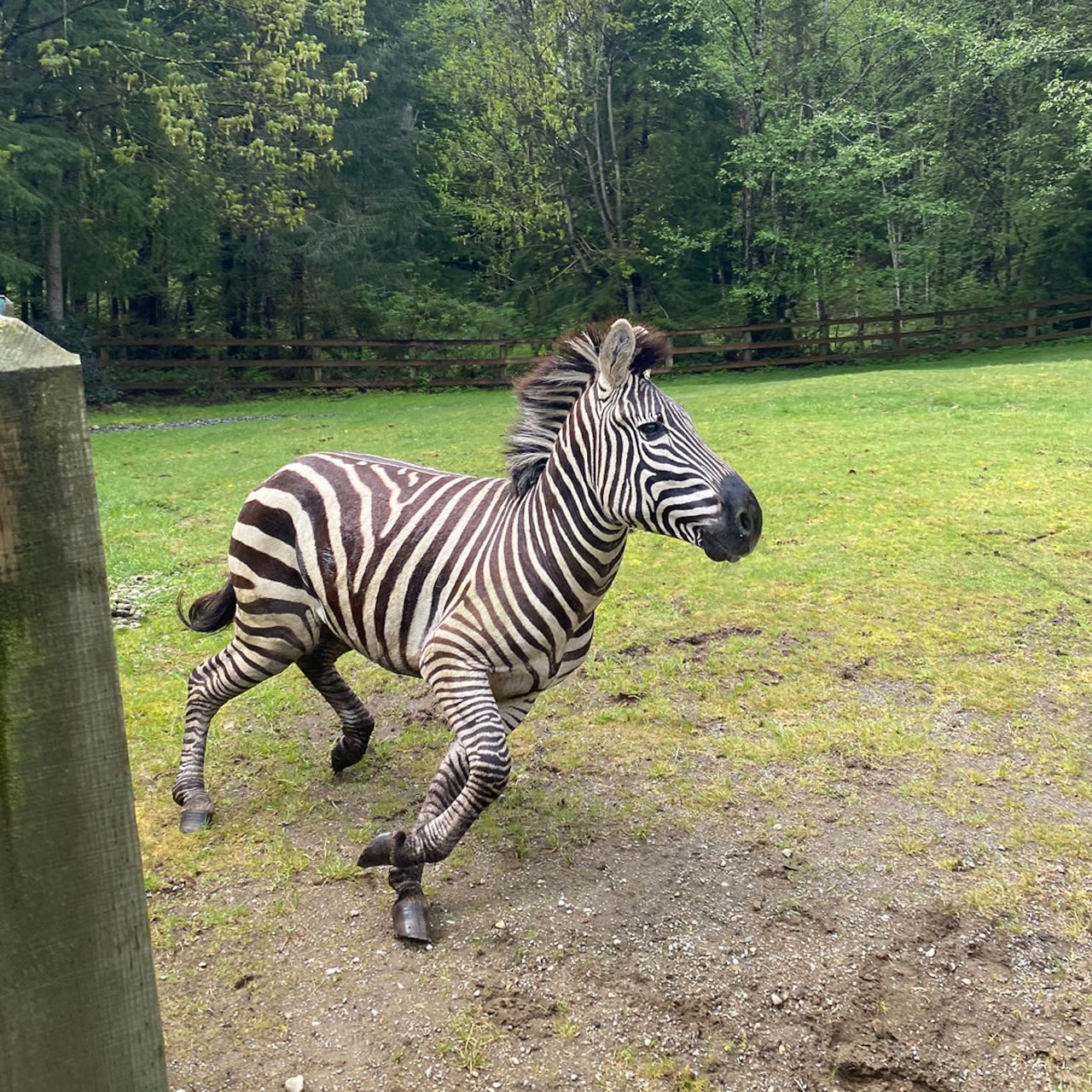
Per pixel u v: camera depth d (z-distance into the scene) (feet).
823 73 74.18
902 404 40.55
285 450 39.29
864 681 16.35
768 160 69.77
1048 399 38.96
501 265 86.48
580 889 10.93
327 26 72.23
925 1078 8.43
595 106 74.59
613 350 9.69
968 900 10.75
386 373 72.95
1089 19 64.59
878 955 9.90
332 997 9.20
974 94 68.95
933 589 19.97
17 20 53.67
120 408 60.08
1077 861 11.46
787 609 19.33
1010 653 17.13
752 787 13.20
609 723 15.20
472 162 79.15
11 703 4.62
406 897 10.13
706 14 72.33
